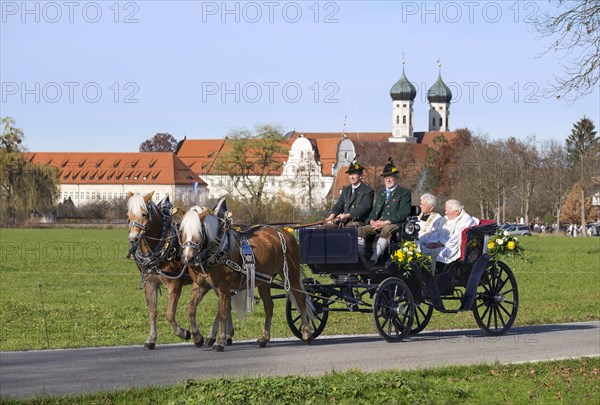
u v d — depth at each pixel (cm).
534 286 3525
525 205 11912
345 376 1352
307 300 1764
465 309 1847
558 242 8306
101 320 2258
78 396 1191
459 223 1905
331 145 15812
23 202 10838
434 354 1628
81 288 3416
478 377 1423
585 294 3172
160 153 18362
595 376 1459
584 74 2283
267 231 1733
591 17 2250
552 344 1783
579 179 11412
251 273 1638
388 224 1797
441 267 1878
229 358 1547
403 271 1783
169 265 1656
